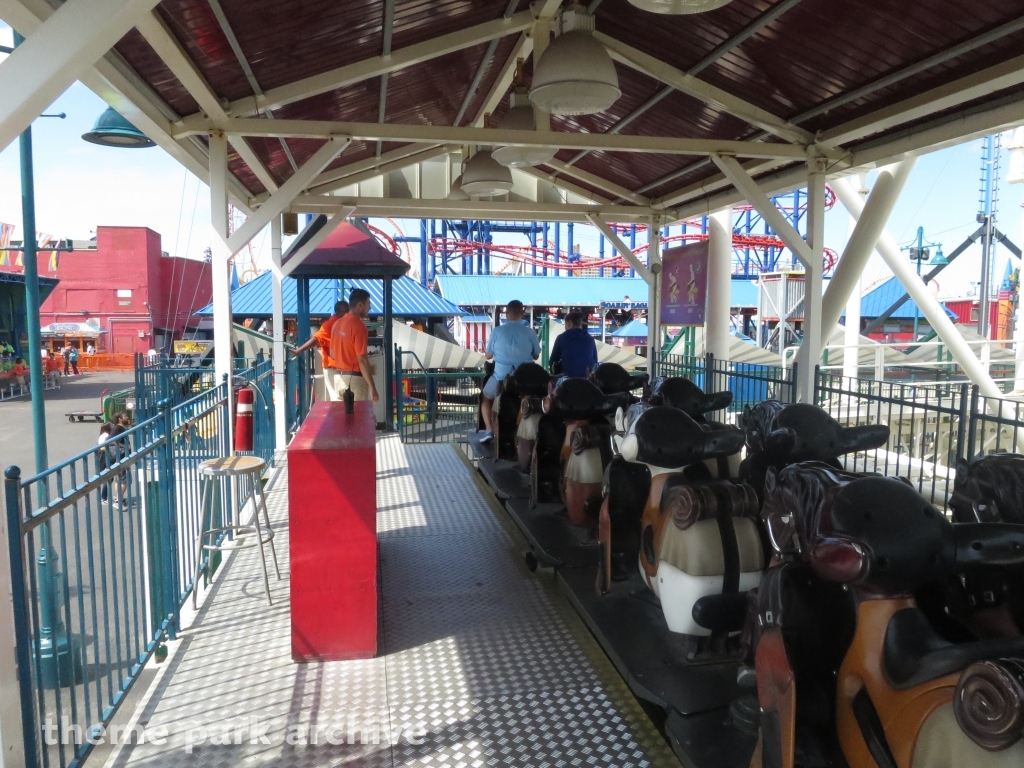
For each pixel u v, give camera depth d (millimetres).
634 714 2863
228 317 5555
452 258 36969
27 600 2229
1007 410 9891
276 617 3818
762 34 5141
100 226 27656
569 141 5738
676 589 2885
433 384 9484
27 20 2877
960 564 1864
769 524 2188
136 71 4414
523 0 5477
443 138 5535
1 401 18281
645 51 5953
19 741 2111
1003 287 32062
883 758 1753
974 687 1431
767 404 3064
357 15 4570
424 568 4449
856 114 5867
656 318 10461
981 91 4840
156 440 3430
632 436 3160
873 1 4426
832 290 7598
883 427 2977
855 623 1916
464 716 2867
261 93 5305
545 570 4340
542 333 14805
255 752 2652
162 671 3248
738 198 8492
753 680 2412
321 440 3467
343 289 14453
